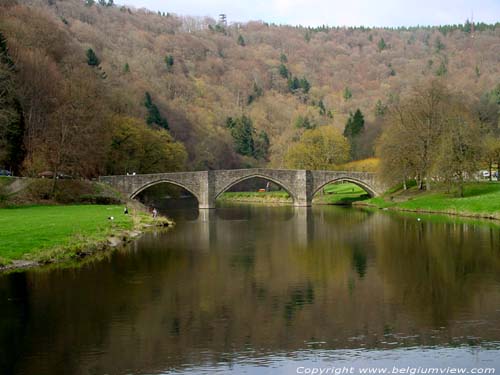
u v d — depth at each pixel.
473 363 20.80
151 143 110.88
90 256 41.72
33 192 80.31
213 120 196.00
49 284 32.28
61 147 81.94
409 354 21.64
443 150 81.06
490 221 66.12
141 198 117.31
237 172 105.44
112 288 31.58
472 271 36.00
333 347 22.41
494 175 112.88
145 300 28.94
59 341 23.05
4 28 100.44
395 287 31.84
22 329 24.48
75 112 83.25
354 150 157.00
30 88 88.00
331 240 51.62
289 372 20.17
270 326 24.88
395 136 91.56
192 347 22.41
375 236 54.06
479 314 26.42
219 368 20.48
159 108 166.38
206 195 102.44
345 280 33.72
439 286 31.97
